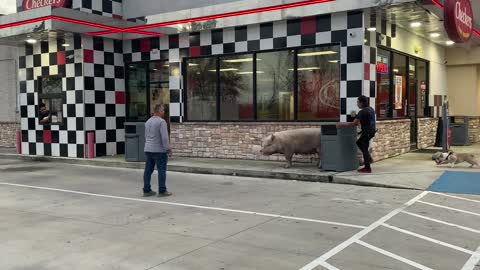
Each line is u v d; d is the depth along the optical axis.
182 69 15.66
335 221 7.23
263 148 12.25
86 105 15.70
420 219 7.32
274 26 13.70
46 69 16.62
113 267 5.26
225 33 14.63
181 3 15.47
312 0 12.62
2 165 15.38
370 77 12.66
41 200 9.29
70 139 16.09
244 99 14.57
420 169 11.78
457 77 19.72
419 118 16.78
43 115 16.88
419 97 17.08
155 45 16.12
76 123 15.88
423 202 8.59
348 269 5.08
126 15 16.78
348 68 12.51
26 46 17.17
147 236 6.53
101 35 15.61
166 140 9.40
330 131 11.55
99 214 7.97
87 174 13.05
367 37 12.45
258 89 14.27
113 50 16.58
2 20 15.46
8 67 20.86
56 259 5.57
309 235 6.45
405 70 15.67
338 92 12.88
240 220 7.38
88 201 9.14
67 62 15.98
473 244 6.00
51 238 6.49
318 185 10.65
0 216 7.89
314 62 13.25
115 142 16.70
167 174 12.77
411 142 16.28
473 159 12.08
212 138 15.01
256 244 6.05
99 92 16.11
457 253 5.63
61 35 15.30
